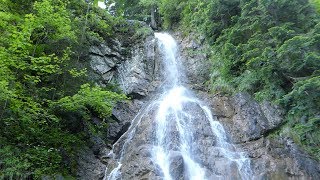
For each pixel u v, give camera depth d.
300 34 12.58
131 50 19.42
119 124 14.90
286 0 13.16
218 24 17.17
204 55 18.72
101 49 18.09
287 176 11.30
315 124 11.25
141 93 17.20
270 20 13.62
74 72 12.81
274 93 13.10
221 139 13.47
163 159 12.21
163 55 20.06
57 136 12.40
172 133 13.38
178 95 16.72
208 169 12.00
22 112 10.61
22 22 12.27
